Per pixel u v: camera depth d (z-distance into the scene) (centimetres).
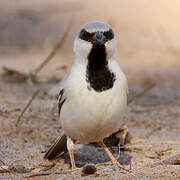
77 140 972
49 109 1343
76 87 880
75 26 2483
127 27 2517
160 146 1136
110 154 982
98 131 916
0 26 2500
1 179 877
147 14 2747
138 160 1038
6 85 1591
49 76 1709
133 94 1595
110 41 902
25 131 1202
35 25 2522
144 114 1402
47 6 2878
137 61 2053
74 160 1043
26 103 1388
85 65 891
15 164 993
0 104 1359
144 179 823
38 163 1009
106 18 2641
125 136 1139
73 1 3028
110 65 892
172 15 2717
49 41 2212
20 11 2748
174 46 2242
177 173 845
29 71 1647
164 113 1419
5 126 1223
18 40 2283
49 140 1162
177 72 1891
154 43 2302
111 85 880
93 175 881
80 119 890
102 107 876
